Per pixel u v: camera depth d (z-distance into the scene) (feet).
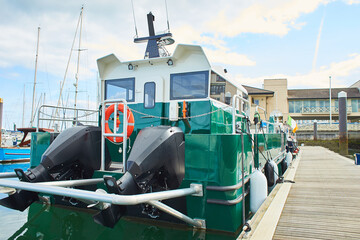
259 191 16.16
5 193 22.09
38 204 18.84
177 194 11.94
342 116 67.05
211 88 16.61
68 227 15.34
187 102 16.69
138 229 14.49
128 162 12.15
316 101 139.13
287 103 131.54
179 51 16.87
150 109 17.79
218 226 13.24
